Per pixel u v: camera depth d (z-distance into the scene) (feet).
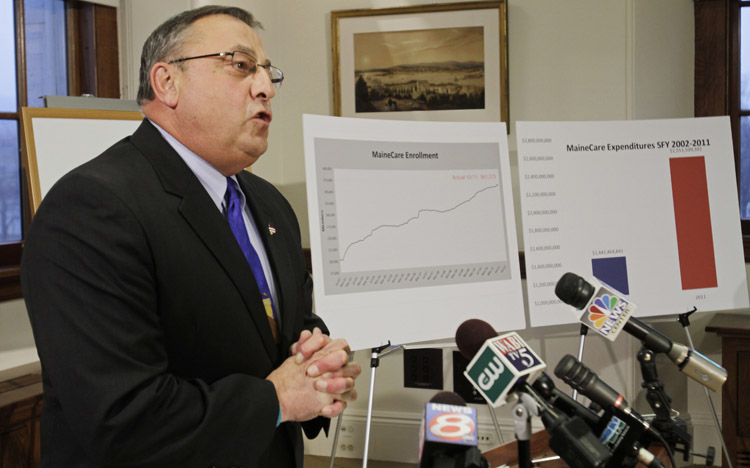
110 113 8.06
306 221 12.37
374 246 8.51
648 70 11.12
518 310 9.05
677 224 9.64
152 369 3.83
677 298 9.53
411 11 11.60
